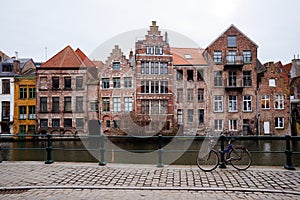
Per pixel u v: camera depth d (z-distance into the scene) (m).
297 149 21.25
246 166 6.80
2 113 30.55
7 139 26.88
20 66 32.81
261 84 28.73
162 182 5.64
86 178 5.96
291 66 39.25
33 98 30.27
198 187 5.28
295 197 4.78
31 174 6.29
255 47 28.84
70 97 28.67
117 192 5.08
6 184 5.51
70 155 17.64
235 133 27.67
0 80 30.69
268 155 17.05
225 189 5.15
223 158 6.84
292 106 32.38
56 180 5.80
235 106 28.23
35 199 4.68
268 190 5.06
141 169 6.78
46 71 29.30
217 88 27.53
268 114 28.56
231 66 28.30
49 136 7.57
